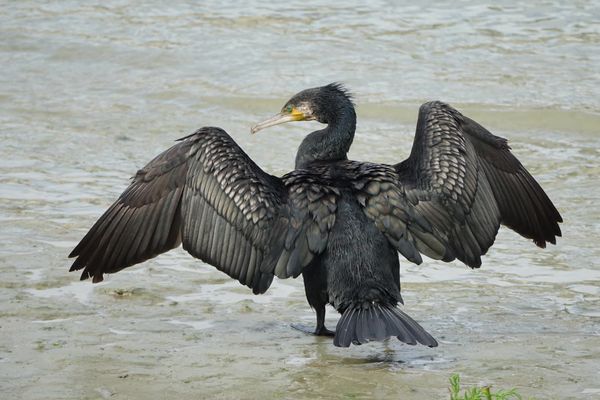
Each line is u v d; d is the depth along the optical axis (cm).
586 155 1859
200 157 1103
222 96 2158
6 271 1334
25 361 1083
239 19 2528
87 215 1560
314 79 2211
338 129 1220
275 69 2266
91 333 1162
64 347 1122
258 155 1870
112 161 1827
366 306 1049
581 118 2017
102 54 2366
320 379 1054
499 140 1182
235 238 1091
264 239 1087
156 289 1304
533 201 1197
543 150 1889
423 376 1062
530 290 1321
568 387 1025
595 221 1549
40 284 1297
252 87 2191
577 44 2331
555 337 1166
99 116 2059
